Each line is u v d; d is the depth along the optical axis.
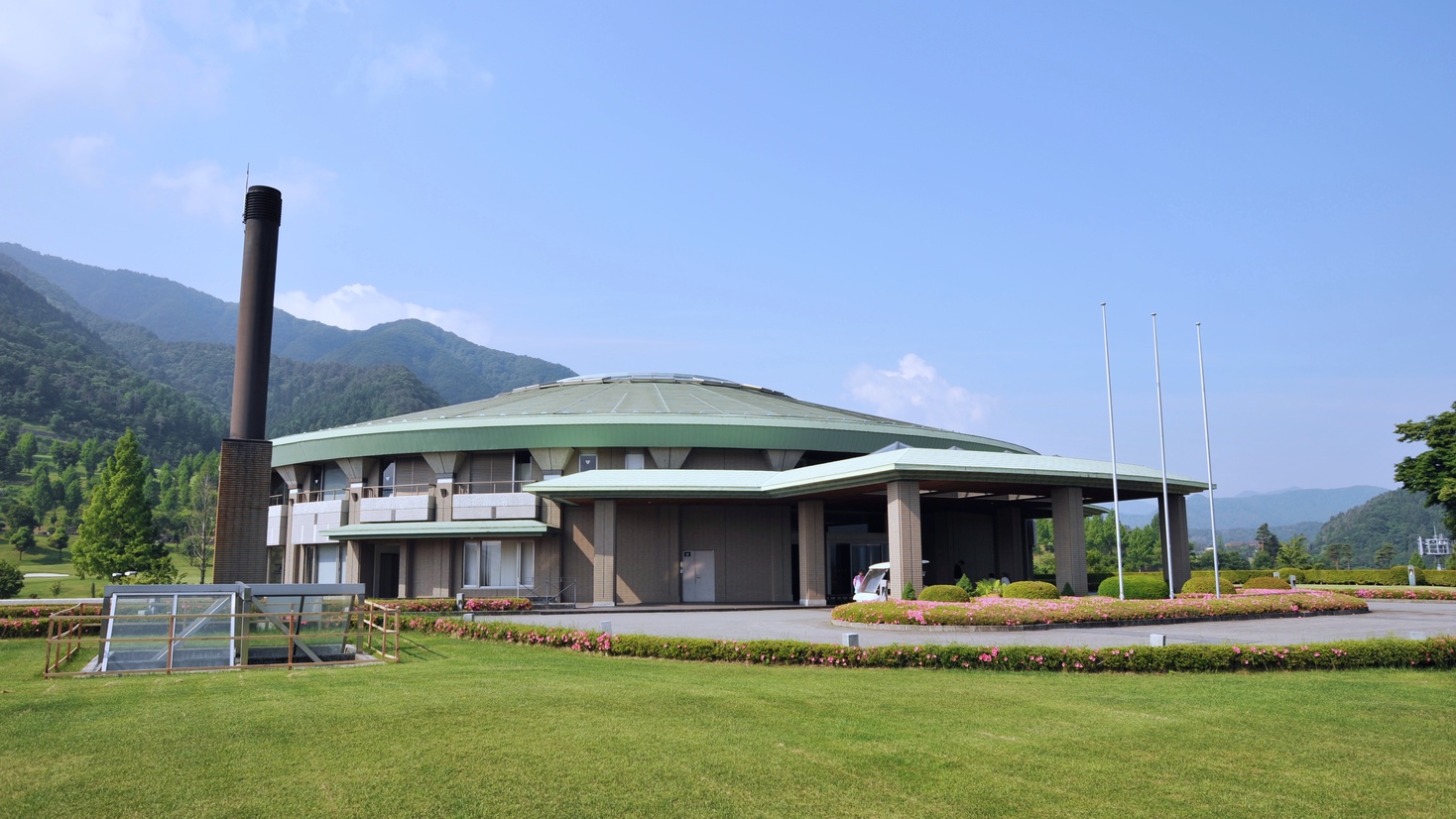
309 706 15.38
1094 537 147.62
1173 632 27.41
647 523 46.44
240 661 21.70
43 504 161.25
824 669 20.38
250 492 33.25
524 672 19.81
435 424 50.44
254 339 34.16
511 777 11.33
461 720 14.30
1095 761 12.30
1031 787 11.21
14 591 83.56
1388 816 10.37
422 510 49.69
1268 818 10.27
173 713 14.80
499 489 50.50
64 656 23.66
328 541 53.41
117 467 96.38
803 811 10.34
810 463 53.00
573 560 47.78
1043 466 39.38
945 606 29.02
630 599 45.62
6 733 13.41
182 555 145.00
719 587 46.66
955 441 55.66
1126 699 16.42
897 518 36.25
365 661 22.14
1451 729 14.19
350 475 54.41
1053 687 17.77
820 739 13.34
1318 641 24.55
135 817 9.88
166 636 21.16
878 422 54.22
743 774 11.56
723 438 48.75
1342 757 12.63
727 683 18.12
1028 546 61.84
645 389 59.47
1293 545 135.62
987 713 15.17
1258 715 15.09
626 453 49.41
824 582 43.34
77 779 11.12
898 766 11.98
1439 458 64.56
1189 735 13.73
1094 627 28.67
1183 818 10.24
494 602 38.28
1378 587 58.16
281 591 23.00
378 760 12.06
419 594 49.50
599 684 17.84
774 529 47.41
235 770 11.53
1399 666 20.67
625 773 11.53
